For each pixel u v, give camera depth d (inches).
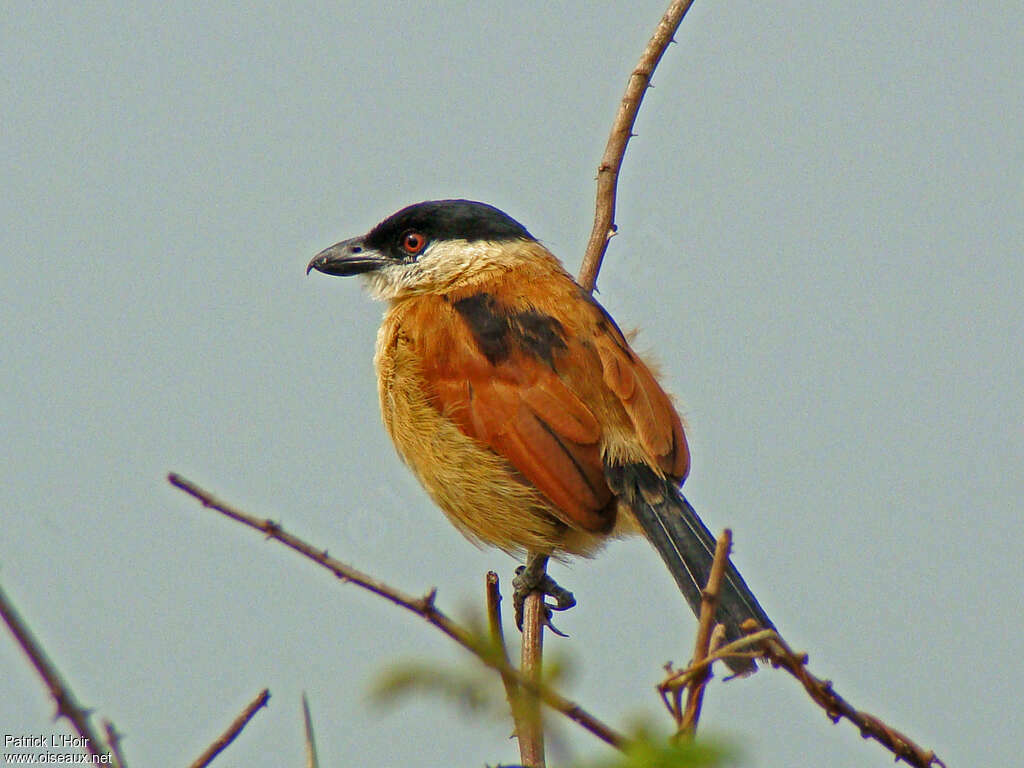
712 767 139.8
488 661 164.4
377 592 210.2
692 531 388.2
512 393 414.3
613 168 444.8
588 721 164.2
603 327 428.1
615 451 403.2
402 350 433.1
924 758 212.1
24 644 182.7
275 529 218.7
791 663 210.4
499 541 426.6
